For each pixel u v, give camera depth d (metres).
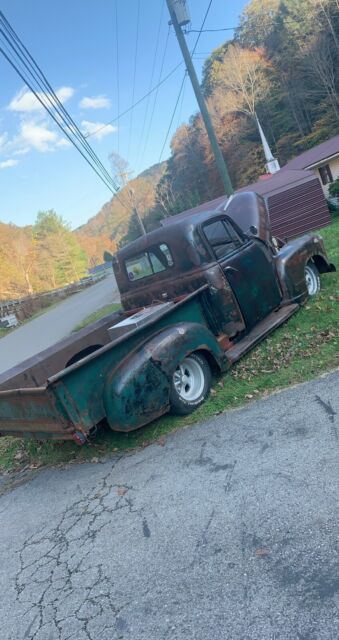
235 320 5.74
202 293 5.53
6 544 3.87
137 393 4.36
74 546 3.49
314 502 2.98
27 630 2.82
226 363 5.26
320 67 52.47
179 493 3.64
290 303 6.61
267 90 62.75
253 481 3.43
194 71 15.29
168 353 4.63
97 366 4.27
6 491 4.93
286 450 3.67
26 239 86.56
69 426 4.04
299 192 20.92
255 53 64.25
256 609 2.39
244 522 3.04
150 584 2.82
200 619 2.45
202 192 72.62
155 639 2.43
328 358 5.08
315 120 56.88
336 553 2.54
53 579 3.21
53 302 48.34
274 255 6.71
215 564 2.78
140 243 6.12
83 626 2.70
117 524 3.56
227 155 66.62
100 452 4.90
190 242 5.63
